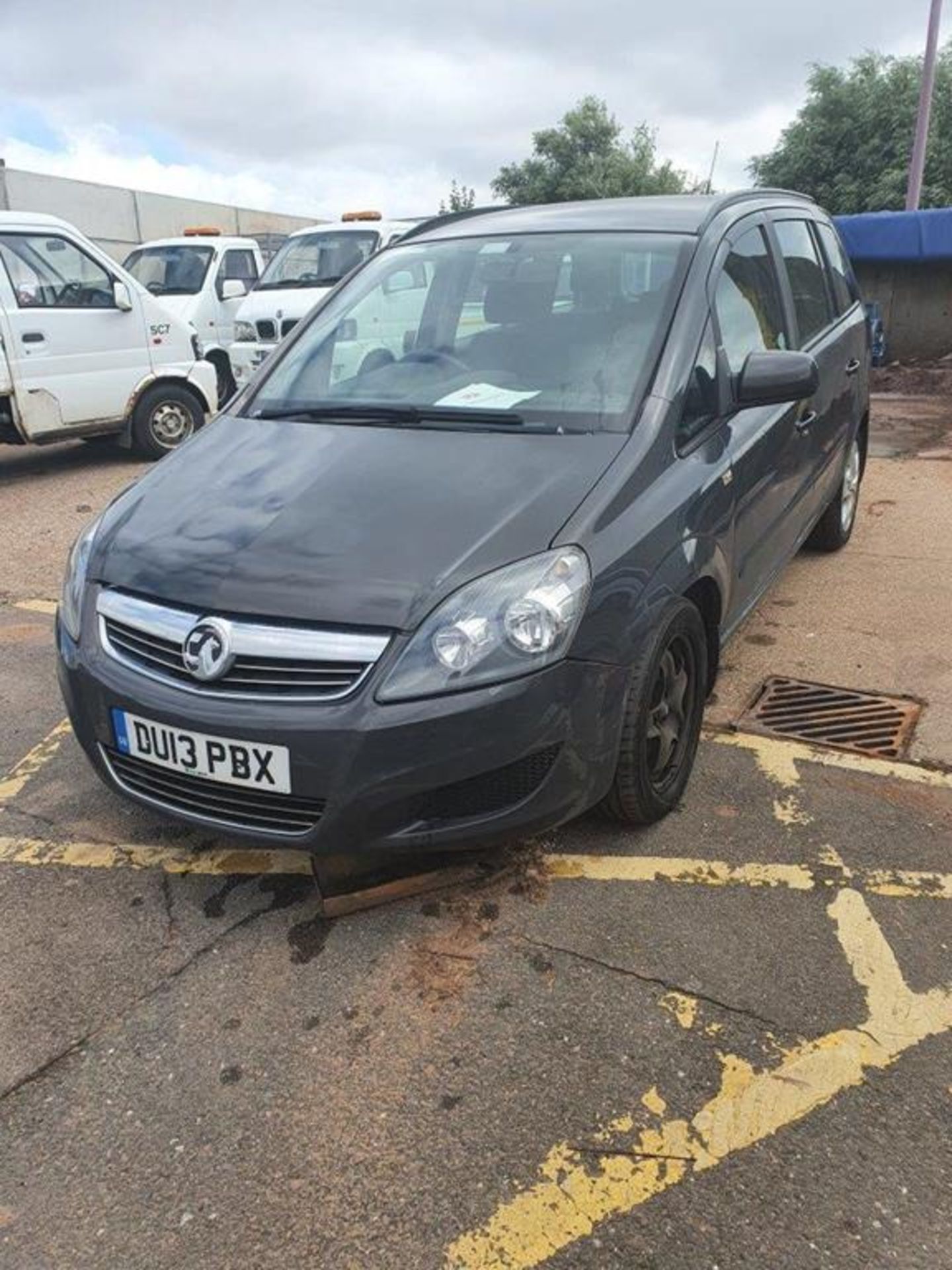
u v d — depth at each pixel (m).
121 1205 1.95
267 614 2.44
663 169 44.31
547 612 2.43
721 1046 2.28
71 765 3.60
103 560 2.82
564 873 2.88
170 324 8.84
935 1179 1.95
